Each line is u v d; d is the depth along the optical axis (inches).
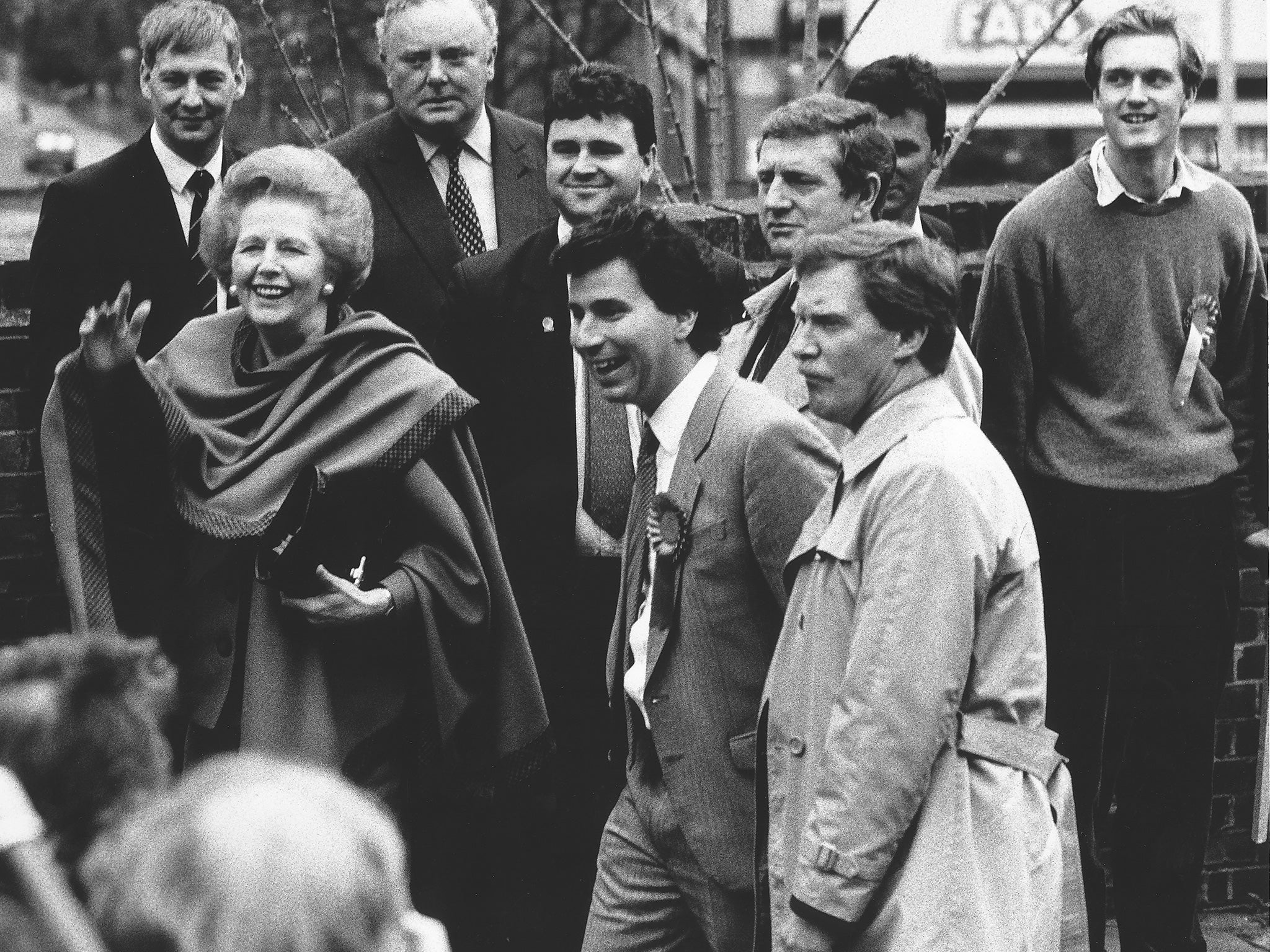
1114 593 192.2
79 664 96.2
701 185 415.8
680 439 153.6
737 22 514.9
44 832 92.4
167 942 71.8
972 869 134.4
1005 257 191.0
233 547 166.4
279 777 74.4
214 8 201.5
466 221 204.1
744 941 154.9
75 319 195.9
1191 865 200.7
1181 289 189.8
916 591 133.4
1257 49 433.7
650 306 151.8
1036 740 138.8
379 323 171.2
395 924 74.4
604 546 186.4
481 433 187.9
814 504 149.3
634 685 155.9
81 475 163.5
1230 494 194.7
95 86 574.6
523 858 193.0
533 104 403.9
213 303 197.5
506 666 173.5
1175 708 197.5
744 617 152.3
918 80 191.3
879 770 132.6
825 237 140.2
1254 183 224.2
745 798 153.1
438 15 200.1
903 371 139.4
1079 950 144.5
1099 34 188.2
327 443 166.7
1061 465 191.8
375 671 168.1
